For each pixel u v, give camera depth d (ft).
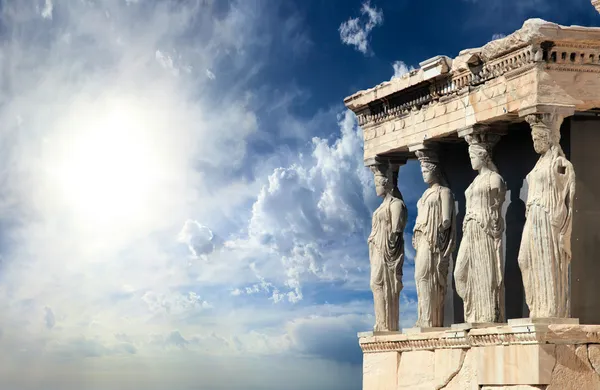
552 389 52.70
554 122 54.03
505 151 59.52
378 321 65.57
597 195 56.03
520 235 58.29
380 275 65.51
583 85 54.34
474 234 57.88
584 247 55.67
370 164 66.69
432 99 61.57
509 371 54.39
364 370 65.36
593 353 53.26
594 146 56.29
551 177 53.67
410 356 61.93
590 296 55.47
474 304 57.93
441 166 63.46
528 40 53.78
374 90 65.46
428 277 61.87
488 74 57.36
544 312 53.52
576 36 53.62
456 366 58.13
